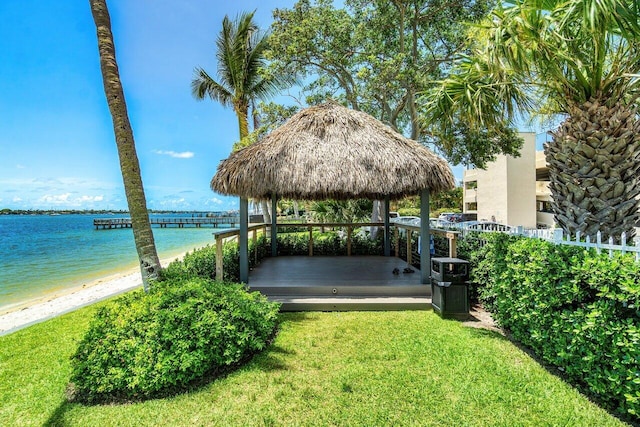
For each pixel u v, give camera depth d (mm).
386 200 9062
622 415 2352
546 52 3584
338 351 3531
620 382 2275
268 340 3852
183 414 2508
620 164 3436
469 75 4613
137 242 4121
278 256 9211
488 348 3551
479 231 5879
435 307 4867
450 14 10688
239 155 5395
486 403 2545
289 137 5469
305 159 5180
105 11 4020
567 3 3098
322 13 10617
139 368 2699
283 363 3270
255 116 13820
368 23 11352
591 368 2531
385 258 8758
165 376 2730
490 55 3805
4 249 19594
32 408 2631
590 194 3559
